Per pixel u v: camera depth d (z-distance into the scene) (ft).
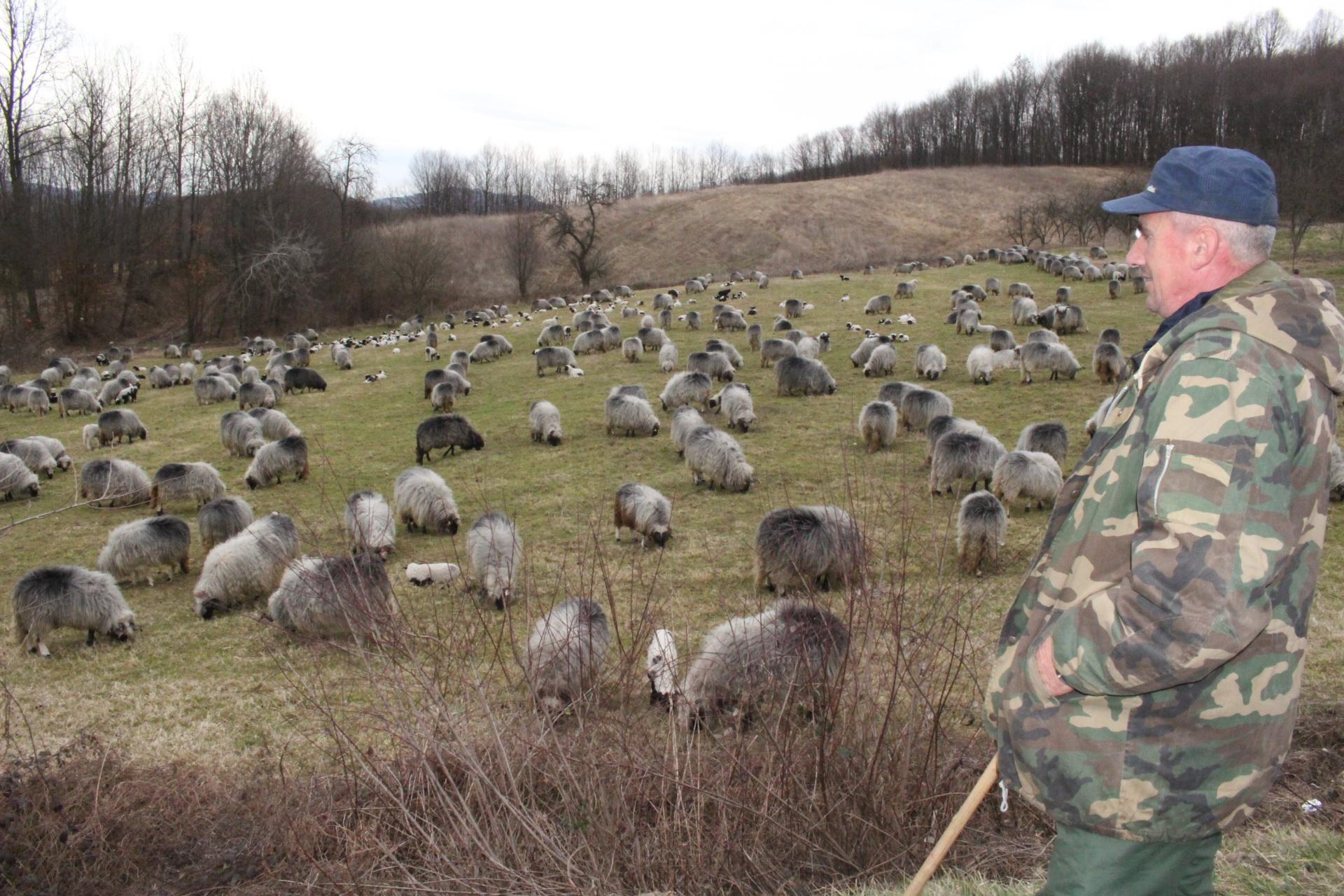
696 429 60.64
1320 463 6.95
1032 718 7.98
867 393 86.17
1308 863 12.99
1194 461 6.65
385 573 21.25
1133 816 7.41
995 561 41.96
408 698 16.79
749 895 14.85
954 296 136.15
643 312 156.04
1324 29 373.20
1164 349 7.55
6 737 25.99
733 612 32.42
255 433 82.58
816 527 37.50
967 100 404.16
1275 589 7.03
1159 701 7.29
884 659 17.98
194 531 59.57
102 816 21.93
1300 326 7.01
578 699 17.33
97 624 39.58
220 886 19.39
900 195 301.02
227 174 207.51
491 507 57.57
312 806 19.90
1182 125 334.24
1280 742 7.39
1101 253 189.88
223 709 32.12
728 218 284.61
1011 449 65.72
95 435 90.02
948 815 17.06
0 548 56.80
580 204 319.88
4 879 20.17
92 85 196.95
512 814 15.03
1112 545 7.64
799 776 16.44
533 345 140.36
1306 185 162.09
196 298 194.70
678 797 15.66
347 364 134.10
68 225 194.08
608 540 50.21
